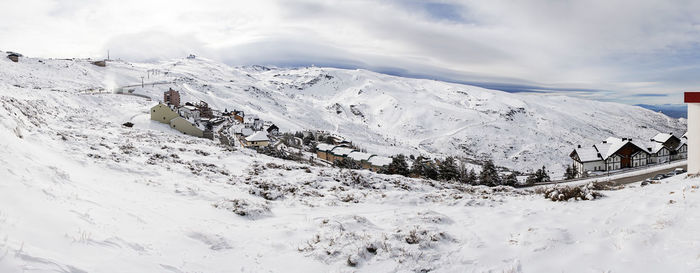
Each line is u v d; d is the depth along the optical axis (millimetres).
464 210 13328
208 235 8867
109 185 12906
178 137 44125
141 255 6812
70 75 172000
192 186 15578
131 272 5883
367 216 12445
